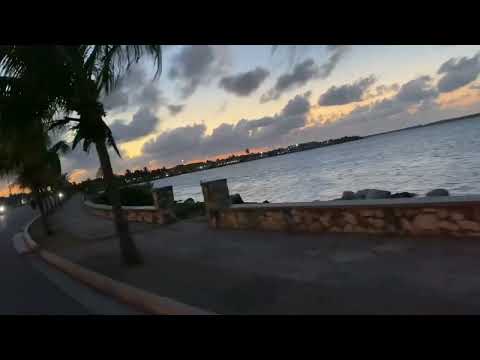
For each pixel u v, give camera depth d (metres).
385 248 5.09
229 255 6.42
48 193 27.59
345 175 34.22
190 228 10.13
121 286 5.73
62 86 6.38
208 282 5.09
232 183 52.72
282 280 4.64
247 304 4.09
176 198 41.94
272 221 7.68
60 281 7.31
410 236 5.30
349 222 6.16
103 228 14.02
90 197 36.75
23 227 23.78
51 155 8.81
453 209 4.78
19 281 7.98
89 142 6.80
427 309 3.25
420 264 4.26
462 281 3.62
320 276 4.54
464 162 25.56
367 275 4.27
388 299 3.57
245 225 8.38
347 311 3.50
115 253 8.45
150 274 6.02
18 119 6.37
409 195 9.91
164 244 8.55
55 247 11.76
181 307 4.33
